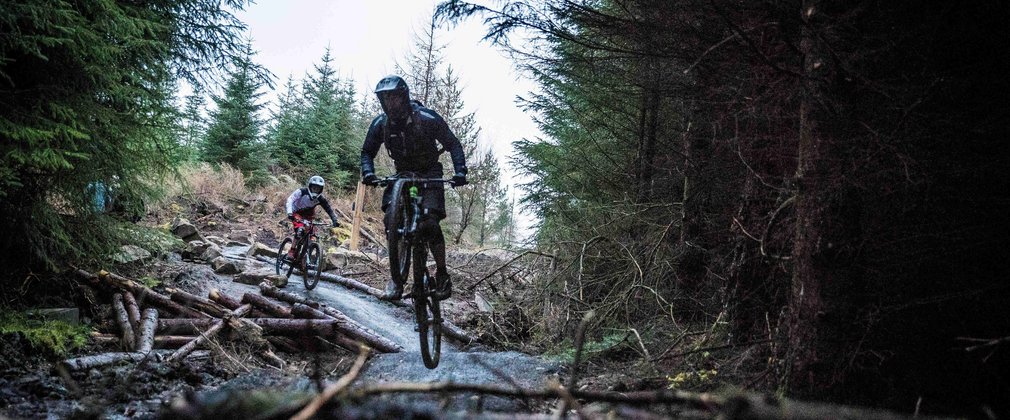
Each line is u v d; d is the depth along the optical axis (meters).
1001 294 3.29
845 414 1.41
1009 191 3.34
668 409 1.80
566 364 5.75
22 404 3.76
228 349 6.27
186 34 7.59
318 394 1.50
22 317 5.44
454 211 23.34
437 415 1.45
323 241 16.42
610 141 9.02
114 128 6.38
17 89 5.54
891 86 3.28
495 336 7.99
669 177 7.42
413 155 4.86
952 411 3.20
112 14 5.81
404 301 9.95
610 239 7.65
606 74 7.11
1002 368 3.23
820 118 3.47
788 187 4.22
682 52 5.10
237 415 1.40
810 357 3.44
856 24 3.41
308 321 6.91
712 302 6.28
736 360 4.64
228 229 15.58
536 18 5.85
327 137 23.38
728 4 4.20
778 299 4.68
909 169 3.25
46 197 6.39
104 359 4.85
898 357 3.35
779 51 3.91
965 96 3.34
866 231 3.40
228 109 20.59
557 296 7.95
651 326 6.37
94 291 6.77
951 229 3.35
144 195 7.53
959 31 3.40
